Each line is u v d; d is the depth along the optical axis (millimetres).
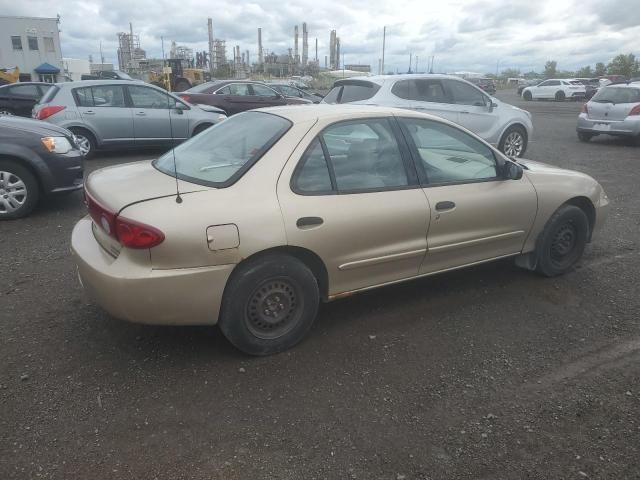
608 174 9742
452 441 2725
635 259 5359
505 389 3174
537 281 4762
